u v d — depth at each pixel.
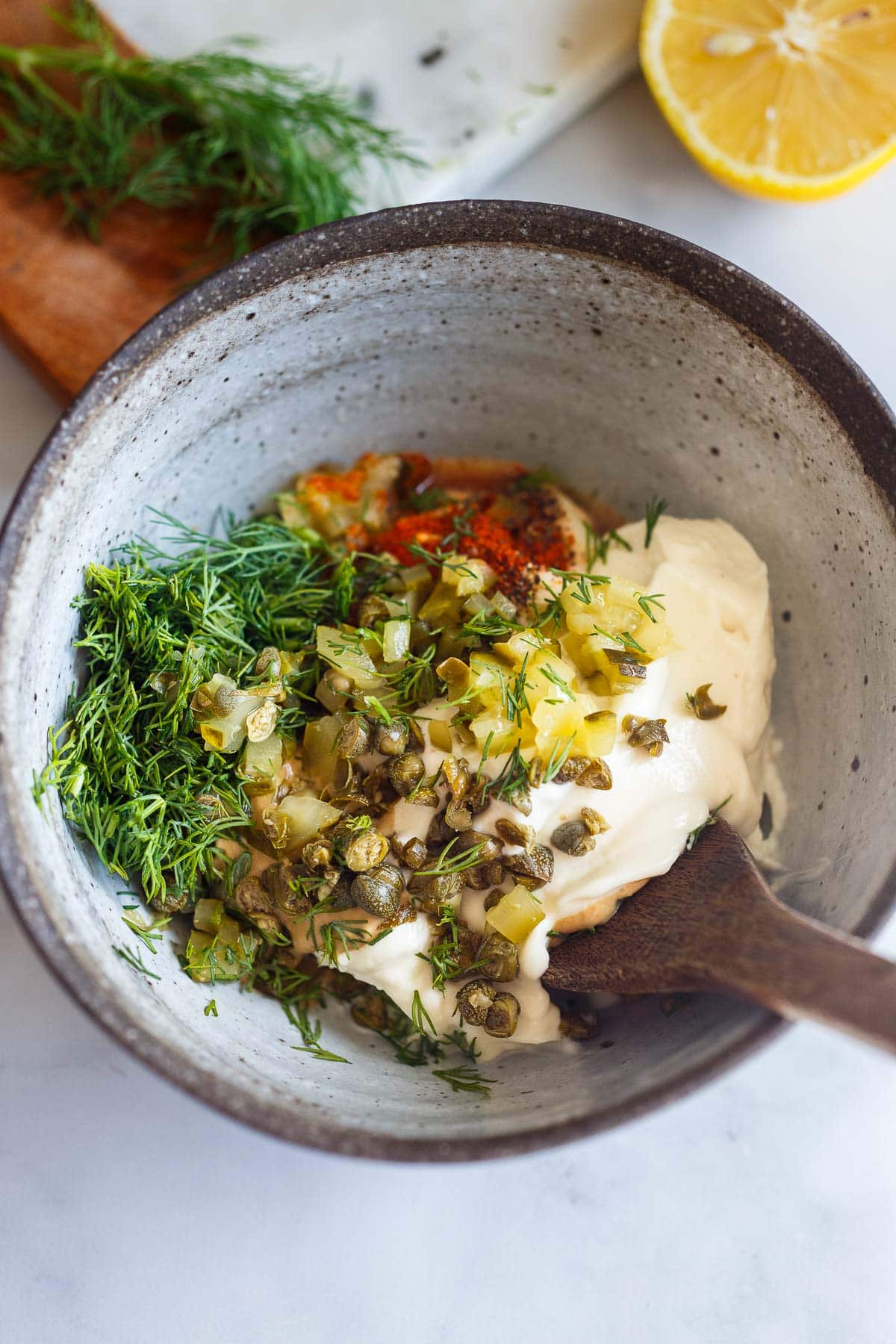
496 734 0.29
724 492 0.32
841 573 0.30
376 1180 0.33
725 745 0.30
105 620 0.29
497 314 0.31
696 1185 0.33
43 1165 0.33
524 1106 0.27
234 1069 0.26
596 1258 0.33
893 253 0.37
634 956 0.28
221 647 0.30
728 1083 0.34
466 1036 0.30
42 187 0.36
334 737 0.30
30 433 0.36
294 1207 0.33
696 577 0.31
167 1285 0.32
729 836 0.29
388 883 0.28
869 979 0.25
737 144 0.36
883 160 0.35
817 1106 0.34
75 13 0.37
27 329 0.36
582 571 0.33
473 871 0.29
